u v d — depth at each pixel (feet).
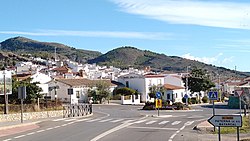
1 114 112.68
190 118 141.18
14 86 148.56
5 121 111.14
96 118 138.00
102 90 281.33
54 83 282.15
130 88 315.58
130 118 138.82
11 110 121.39
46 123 110.63
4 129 89.76
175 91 326.24
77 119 130.82
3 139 69.62
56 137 72.59
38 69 413.39
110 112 183.93
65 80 287.48
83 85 284.20
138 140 68.28
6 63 499.92
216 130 85.20
